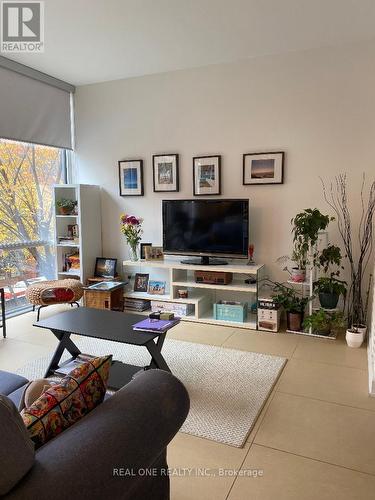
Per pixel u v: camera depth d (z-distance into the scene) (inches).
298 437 81.8
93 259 188.1
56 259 184.9
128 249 188.1
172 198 175.6
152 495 55.4
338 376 109.4
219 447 78.9
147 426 48.6
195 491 66.9
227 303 157.4
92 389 52.1
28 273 181.6
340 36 133.6
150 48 142.6
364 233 142.3
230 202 154.5
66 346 110.5
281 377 109.2
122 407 49.8
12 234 172.6
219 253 159.3
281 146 152.6
